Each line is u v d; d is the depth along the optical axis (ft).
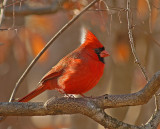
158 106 24.35
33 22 39.58
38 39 38.34
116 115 38.81
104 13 35.35
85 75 26.27
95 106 23.85
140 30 34.86
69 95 26.53
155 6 33.19
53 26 41.37
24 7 37.63
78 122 42.50
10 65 44.29
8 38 40.47
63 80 26.71
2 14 30.66
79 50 27.07
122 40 38.45
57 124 42.78
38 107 23.86
